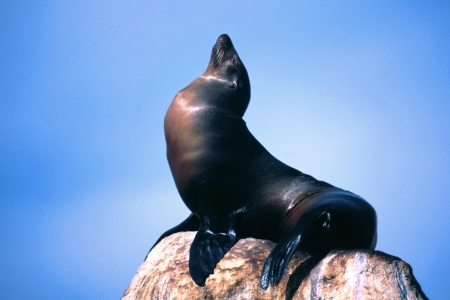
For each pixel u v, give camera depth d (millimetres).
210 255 19125
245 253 18969
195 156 20672
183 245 20203
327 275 17812
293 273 18297
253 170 20953
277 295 18047
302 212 20141
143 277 20016
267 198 20750
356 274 17578
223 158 20688
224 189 20609
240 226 20625
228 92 21734
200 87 21781
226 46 22359
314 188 20781
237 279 18375
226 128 20984
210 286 18438
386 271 17484
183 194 21109
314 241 19047
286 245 17969
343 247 19391
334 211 18875
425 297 17453
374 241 20344
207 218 20484
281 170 21219
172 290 18812
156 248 20953
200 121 20953
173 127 21188
